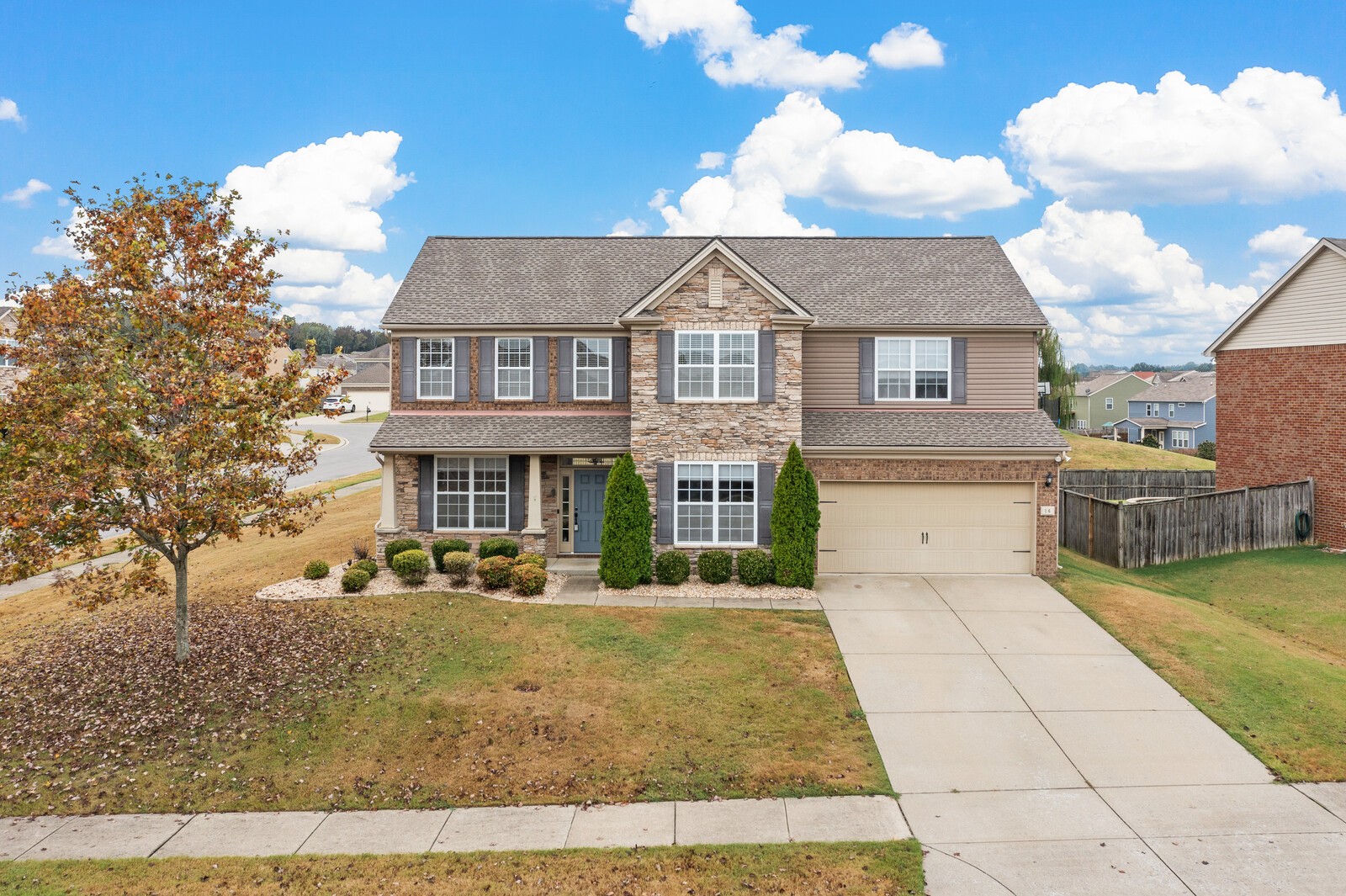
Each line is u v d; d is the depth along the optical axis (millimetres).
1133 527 21641
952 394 20562
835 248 23750
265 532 13586
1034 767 10703
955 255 23125
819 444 19344
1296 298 23984
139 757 11000
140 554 13398
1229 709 12344
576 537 21250
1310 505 23562
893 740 11453
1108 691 13023
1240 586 20031
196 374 12258
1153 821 9422
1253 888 8164
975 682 13344
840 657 14391
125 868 8562
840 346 20703
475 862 8641
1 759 10984
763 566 18469
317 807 9891
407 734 11562
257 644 14641
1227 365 26375
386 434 20328
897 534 19812
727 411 18922
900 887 8188
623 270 22688
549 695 12734
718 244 18578
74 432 11367
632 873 8414
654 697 12680
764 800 9945
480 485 20547
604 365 21016
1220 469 26594
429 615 16281
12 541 11289
